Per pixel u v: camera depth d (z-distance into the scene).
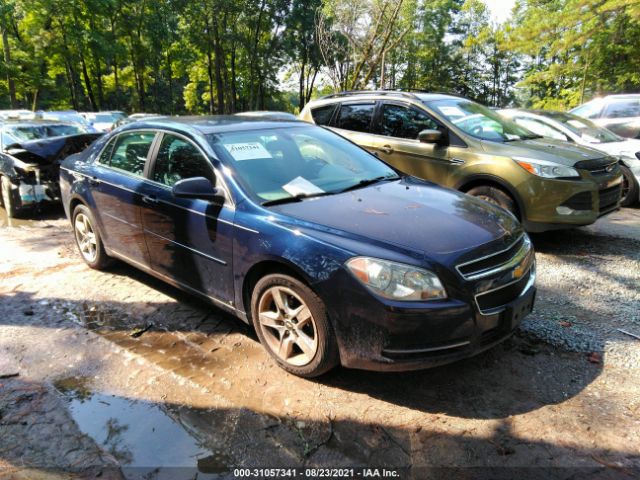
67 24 30.39
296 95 53.34
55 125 9.20
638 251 5.60
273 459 2.41
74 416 2.76
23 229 6.95
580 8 18.61
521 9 27.03
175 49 42.78
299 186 3.53
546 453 2.42
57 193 7.70
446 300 2.65
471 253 2.79
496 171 5.50
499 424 2.63
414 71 49.09
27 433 2.63
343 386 3.00
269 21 41.28
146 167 4.14
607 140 8.34
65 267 5.16
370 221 3.04
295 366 3.07
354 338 2.75
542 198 5.30
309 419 2.70
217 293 3.56
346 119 7.05
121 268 5.08
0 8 25.72
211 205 3.47
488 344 2.83
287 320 3.08
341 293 2.73
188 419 2.71
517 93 54.94
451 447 2.47
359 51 12.98
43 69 33.34
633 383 2.96
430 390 2.94
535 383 2.99
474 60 51.59
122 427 2.66
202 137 3.75
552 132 8.30
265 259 3.06
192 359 3.33
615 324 3.74
